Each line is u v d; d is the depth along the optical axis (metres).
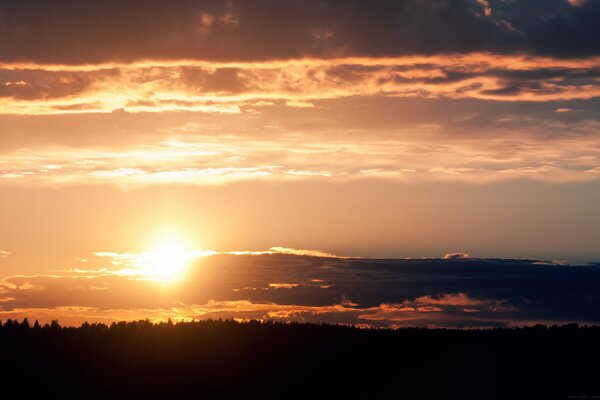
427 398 152.25
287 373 169.12
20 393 157.75
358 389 160.12
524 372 152.88
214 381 166.62
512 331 166.38
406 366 162.00
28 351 171.12
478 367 155.25
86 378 165.50
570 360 154.00
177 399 163.62
